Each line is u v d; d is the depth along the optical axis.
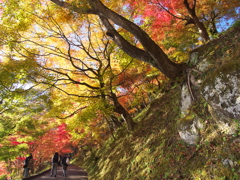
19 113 10.12
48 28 8.34
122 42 6.84
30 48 8.37
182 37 10.38
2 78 6.64
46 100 8.60
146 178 5.54
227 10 11.55
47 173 14.34
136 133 9.12
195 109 5.27
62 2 6.16
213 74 4.19
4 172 14.42
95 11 6.18
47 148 16.53
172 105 7.59
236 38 5.44
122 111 10.30
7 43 6.94
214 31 13.10
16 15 6.57
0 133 9.25
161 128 7.07
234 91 3.63
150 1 8.47
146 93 15.14
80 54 9.81
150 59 6.98
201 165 4.10
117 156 9.71
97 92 8.86
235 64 3.77
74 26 8.56
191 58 6.88
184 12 10.51
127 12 8.90
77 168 20.42
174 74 6.89
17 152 10.19
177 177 4.45
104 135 18.88
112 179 8.08
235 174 3.36
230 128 3.92
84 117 8.05
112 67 10.55
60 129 15.56
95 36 9.33
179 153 5.01
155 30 9.47
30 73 7.18
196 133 4.82
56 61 9.77
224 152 3.79
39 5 7.00
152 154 6.20
